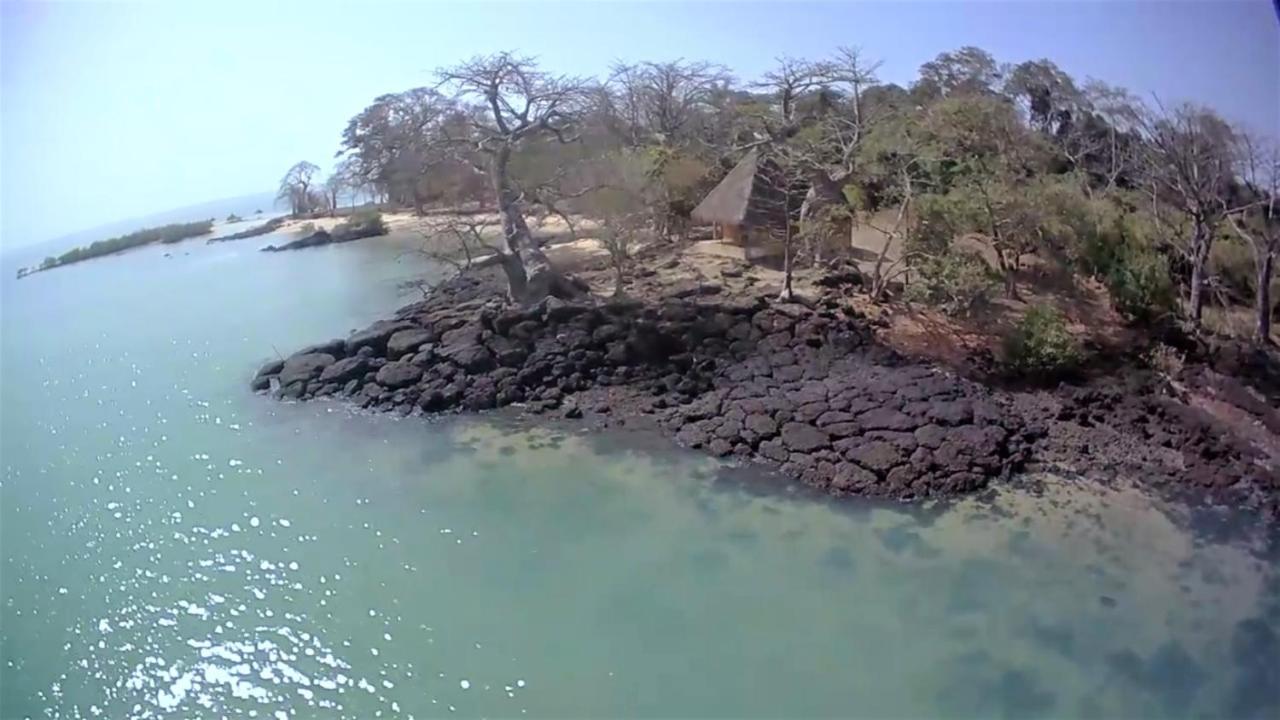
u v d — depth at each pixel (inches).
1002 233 1008.9
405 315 1170.0
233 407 989.2
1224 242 920.9
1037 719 477.1
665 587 603.5
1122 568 596.4
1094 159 1227.9
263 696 524.7
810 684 508.7
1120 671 508.7
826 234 1106.7
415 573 637.3
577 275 1244.5
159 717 514.9
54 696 535.5
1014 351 868.0
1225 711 476.7
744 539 654.5
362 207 2493.8
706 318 1015.6
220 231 2516.0
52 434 949.8
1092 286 1022.4
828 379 872.3
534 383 957.2
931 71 1524.4
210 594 629.6
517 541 670.5
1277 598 561.6
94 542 712.4
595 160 1460.4
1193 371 836.6
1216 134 893.8
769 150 1284.4
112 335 1346.0
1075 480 704.4
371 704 511.2
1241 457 714.2
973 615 559.5
